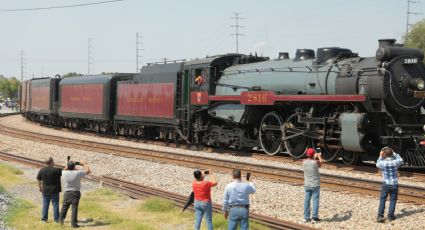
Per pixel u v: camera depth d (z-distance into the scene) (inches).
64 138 1293.1
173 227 449.1
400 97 735.7
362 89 751.7
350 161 783.7
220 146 1075.9
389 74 725.9
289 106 886.4
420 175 700.0
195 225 414.9
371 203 521.3
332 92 800.3
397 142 737.6
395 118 753.6
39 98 2041.1
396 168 454.9
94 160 907.4
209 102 1047.6
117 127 1476.4
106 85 1498.5
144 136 1339.8
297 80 863.1
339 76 785.6
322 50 837.8
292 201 540.4
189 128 1114.1
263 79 935.7
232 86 1002.7
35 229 445.1
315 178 462.6
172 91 1171.3
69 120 1800.0
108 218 480.1
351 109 778.8
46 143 1222.9
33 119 2229.3
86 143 1176.2
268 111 947.3
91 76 1633.9
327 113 819.4
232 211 376.8
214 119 1080.2
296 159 852.0
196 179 414.3
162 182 674.2
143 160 893.2
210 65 1054.4
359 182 615.2
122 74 1528.1
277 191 591.8
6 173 743.1
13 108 4087.1
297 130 846.5
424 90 745.6
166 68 1210.0
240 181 380.8
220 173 738.8
